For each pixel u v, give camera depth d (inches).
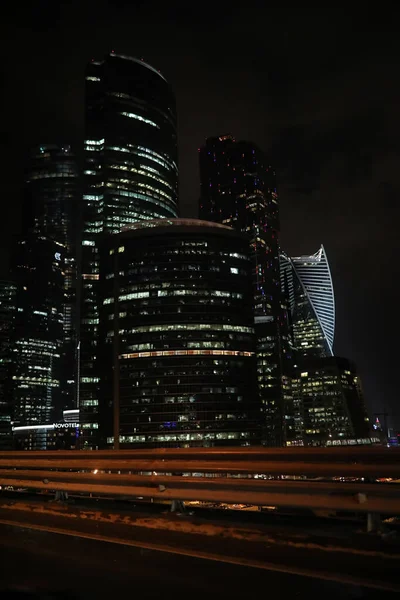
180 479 418.3
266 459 385.4
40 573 311.7
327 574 280.5
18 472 571.2
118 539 372.5
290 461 372.2
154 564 314.7
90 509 473.1
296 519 387.5
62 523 435.8
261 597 258.4
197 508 441.4
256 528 365.4
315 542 327.3
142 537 371.9
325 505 337.7
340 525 361.7
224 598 259.8
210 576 289.1
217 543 344.2
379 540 319.9
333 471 346.9
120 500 514.9
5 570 320.8
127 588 279.7
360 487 329.4
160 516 419.2
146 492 439.2
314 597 255.0
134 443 7810.0
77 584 290.0
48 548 364.2
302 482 352.8
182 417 7824.8
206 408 7869.1
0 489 633.0
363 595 254.4
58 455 538.3
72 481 508.1
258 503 367.9
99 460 495.8
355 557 298.8
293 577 280.4
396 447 335.0
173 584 281.1
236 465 394.9
